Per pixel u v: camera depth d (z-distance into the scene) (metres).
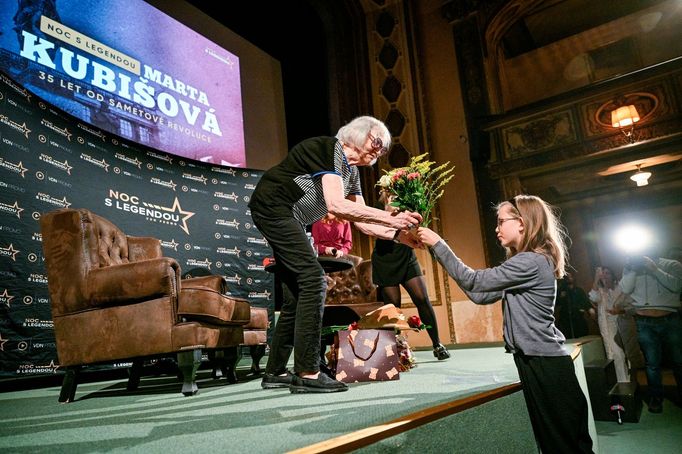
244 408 1.48
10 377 3.01
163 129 5.21
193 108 5.63
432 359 3.17
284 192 1.81
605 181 8.31
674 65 5.67
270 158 6.67
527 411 1.60
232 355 2.55
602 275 5.18
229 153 6.00
